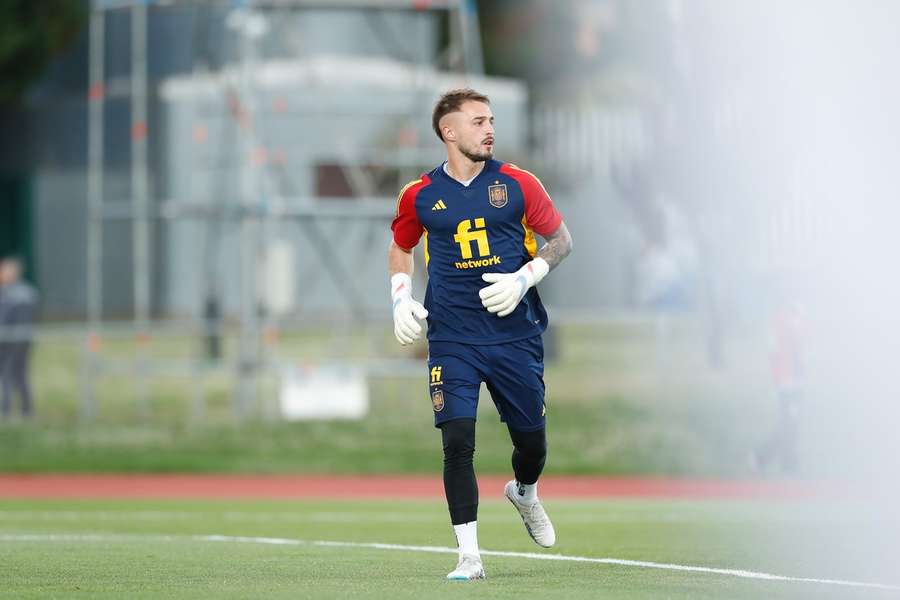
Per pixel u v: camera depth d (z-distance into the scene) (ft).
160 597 73.61
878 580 82.53
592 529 129.18
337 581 81.56
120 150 353.10
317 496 198.70
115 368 261.03
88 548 109.81
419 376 263.70
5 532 129.90
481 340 82.23
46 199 383.04
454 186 82.28
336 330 288.30
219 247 293.43
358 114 269.44
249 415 259.39
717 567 90.68
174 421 261.65
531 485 89.04
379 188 271.08
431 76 275.80
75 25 460.96
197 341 301.63
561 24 401.90
